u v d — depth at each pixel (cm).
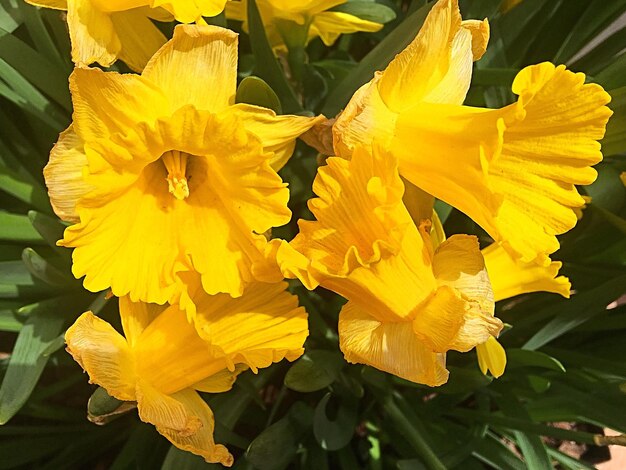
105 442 23
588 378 22
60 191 13
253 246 13
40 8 18
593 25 22
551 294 23
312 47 23
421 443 18
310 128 14
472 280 13
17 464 21
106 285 13
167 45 12
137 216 14
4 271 18
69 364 21
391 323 13
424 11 16
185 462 17
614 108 18
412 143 13
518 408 20
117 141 13
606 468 26
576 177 14
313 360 18
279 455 18
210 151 13
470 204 13
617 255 22
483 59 20
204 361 14
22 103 18
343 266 12
